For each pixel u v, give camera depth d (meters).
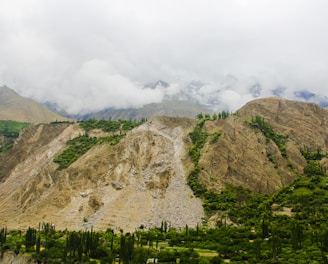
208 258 143.12
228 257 149.38
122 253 145.88
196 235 180.62
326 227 171.38
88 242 159.25
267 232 172.38
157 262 142.38
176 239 173.00
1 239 185.88
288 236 166.75
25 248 175.88
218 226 196.12
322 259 132.88
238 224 199.50
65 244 172.50
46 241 179.00
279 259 137.88
